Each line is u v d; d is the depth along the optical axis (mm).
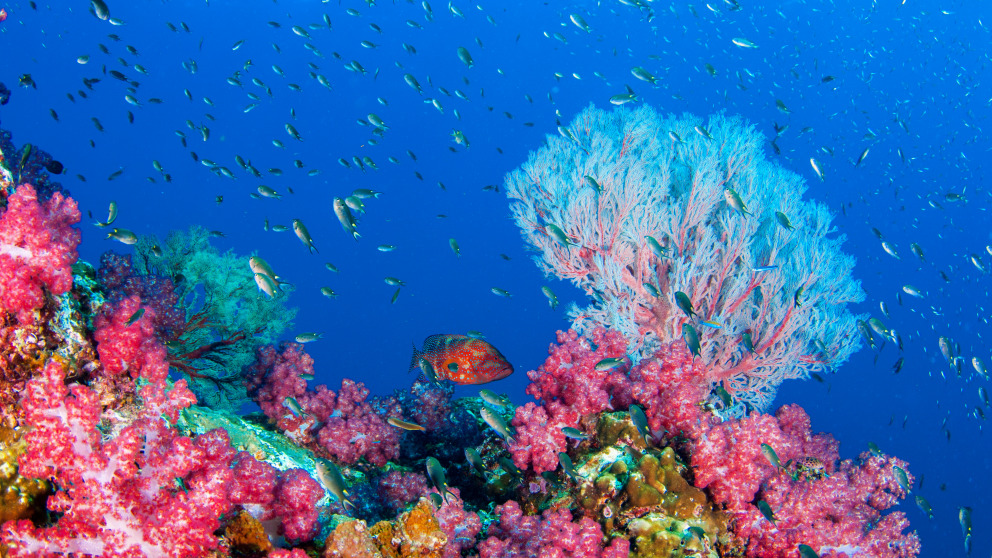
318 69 12766
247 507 3336
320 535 3762
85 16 60969
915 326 36750
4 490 2578
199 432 4203
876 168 39562
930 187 36812
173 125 73750
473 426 7227
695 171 8547
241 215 70688
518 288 62875
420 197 83250
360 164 11711
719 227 9070
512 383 31625
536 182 9812
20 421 3004
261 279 5258
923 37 30594
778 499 4504
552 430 4969
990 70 34062
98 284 4117
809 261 8172
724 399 5707
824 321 8070
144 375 3441
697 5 39031
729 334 8141
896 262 45250
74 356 3365
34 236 2967
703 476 4430
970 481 24562
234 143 78438
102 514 2477
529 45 72062
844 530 4512
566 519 3998
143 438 2764
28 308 3008
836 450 6727
